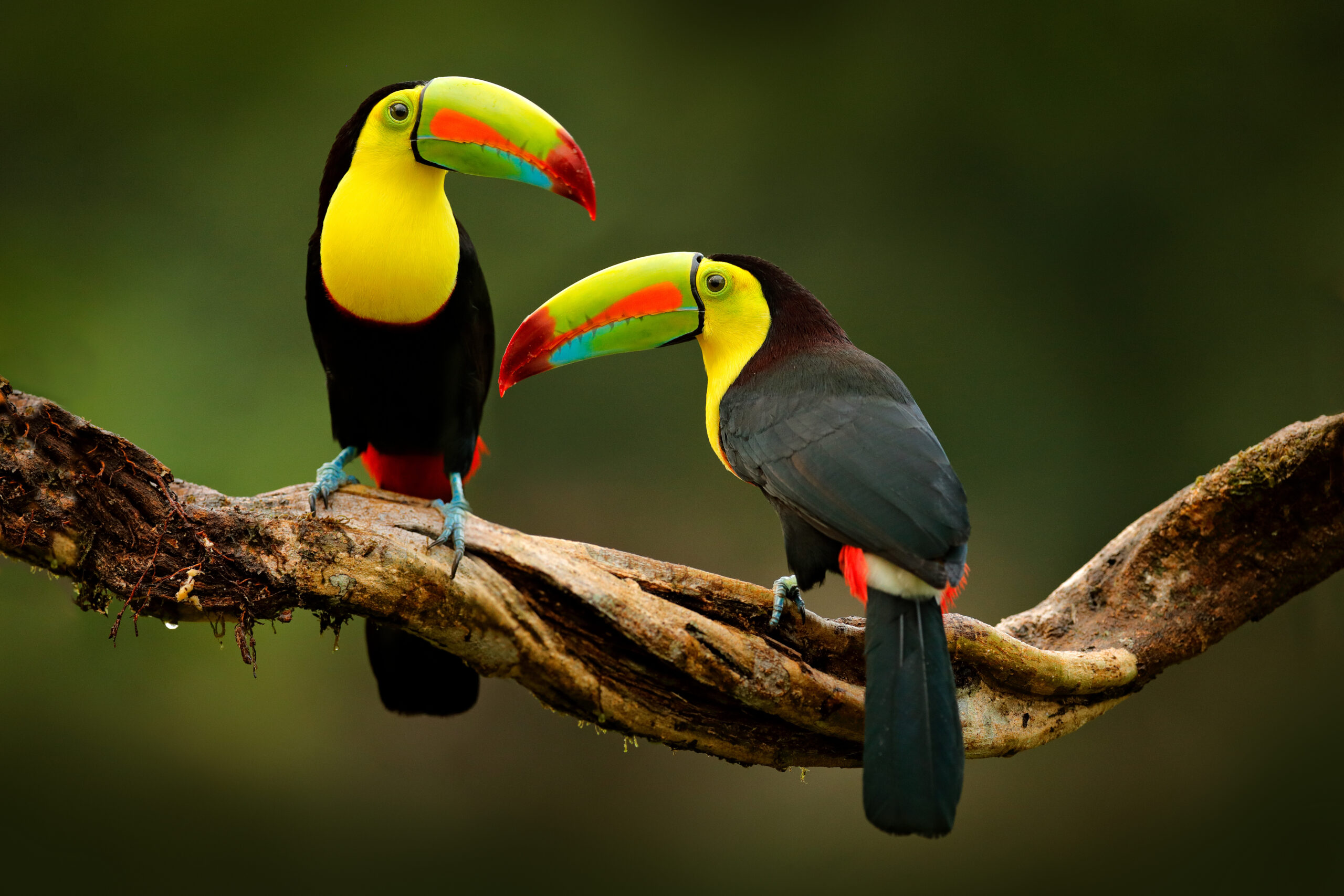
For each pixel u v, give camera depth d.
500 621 5.25
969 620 5.98
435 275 6.24
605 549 5.56
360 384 6.55
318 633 12.81
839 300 15.12
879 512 5.56
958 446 14.93
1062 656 6.16
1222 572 6.56
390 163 6.09
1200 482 6.49
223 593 5.05
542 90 14.85
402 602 5.19
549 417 14.43
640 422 14.48
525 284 14.44
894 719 5.10
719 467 14.38
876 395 6.23
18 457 4.87
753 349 6.75
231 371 13.27
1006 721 6.09
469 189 14.41
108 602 5.16
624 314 6.74
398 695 6.52
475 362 6.64
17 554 4.95
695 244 14.91
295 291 13.66
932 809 4.92
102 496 4.96
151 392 12.88
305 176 13.98
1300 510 6.34
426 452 6.85
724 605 5.70
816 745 5.81
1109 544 6.86
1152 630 6.57
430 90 6.07
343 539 5.16
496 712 13.16
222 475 12.68
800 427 6.09
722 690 5.49
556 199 14.61
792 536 6.06
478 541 5.25
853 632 5.94
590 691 5.41
